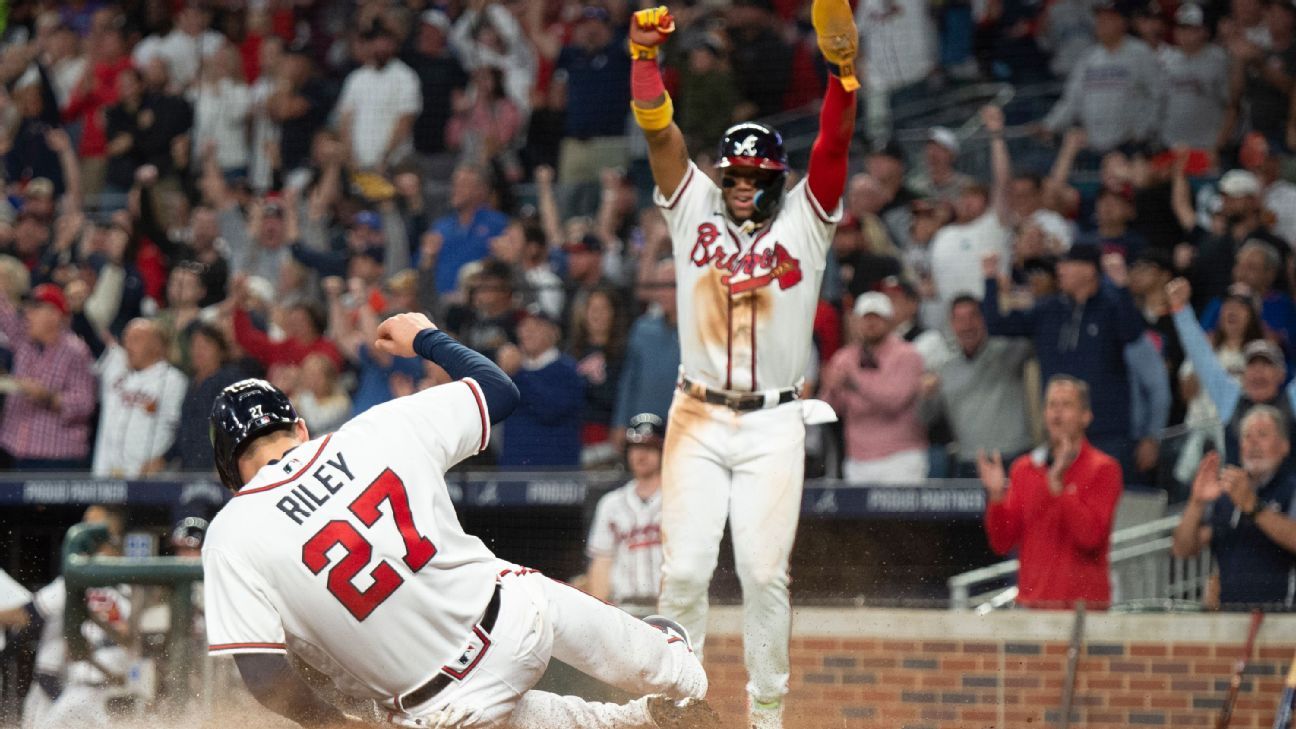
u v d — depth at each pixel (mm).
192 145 49219
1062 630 29453
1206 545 30500
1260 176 38125
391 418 16344
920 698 29906
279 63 48969
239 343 38719
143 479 35844
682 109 43938
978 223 38062
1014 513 30438
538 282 39344
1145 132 40719
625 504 30766
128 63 50594
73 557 28719
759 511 20719
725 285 20781
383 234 42781
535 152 47062
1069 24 44250
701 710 17625
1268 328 35375
